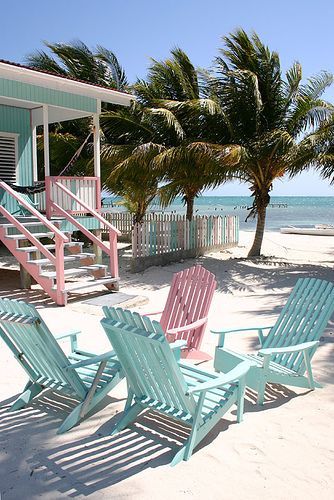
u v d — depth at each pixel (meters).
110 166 15.71
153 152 13.11
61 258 8.55
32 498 3.02
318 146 12.68
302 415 4.21
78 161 17.16
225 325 7.27
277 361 4.98
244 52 13.66
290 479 3.23
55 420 4.11
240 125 14.11
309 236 23.64
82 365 3.92
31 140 12.78
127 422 3.94
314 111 12.90
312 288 5.41
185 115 14.68
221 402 3.83
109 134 16.66
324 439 3.79
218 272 11.99
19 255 8.97
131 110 15.63
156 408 3.83
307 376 4.92
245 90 13.48
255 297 9.30
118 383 4.59
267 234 24.61
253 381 4.46
